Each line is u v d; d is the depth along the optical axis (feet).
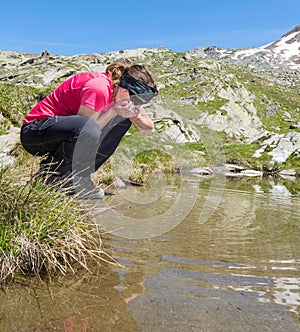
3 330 4.33
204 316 4.81
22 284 5.67
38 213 7.04
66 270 6.31
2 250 6.15
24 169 8.38
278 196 16.67
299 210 12.60
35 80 122.93
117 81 9.01
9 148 15.25
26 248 6.35
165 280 5.96
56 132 9.21
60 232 7.00
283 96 206.59
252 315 4.88
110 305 5.05
